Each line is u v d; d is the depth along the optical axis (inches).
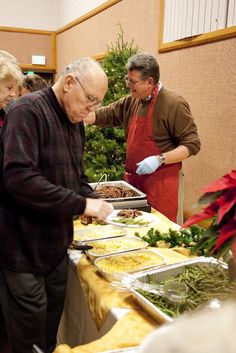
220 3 119.0
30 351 61.1
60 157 55.6
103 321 50.8
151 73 92.4
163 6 150.5
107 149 124.9
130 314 47.6
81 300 61.0
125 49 133.3
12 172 50.3
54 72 289.0
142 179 103.8
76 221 82.7
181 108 96.7
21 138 50.6
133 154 105.4
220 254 34.8
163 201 101.7
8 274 56.7
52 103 54.9
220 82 125.0
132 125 105.0
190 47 137.9
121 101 110.5
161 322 44.1
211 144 133.0
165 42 152.7
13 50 269.9
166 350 14.0
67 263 65.8
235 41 116.0
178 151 95.9
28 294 57.2
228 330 14.2
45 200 51.1
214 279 50.3
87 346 41.7
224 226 34.1
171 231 71.7
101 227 76.4
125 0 182.2
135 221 82.0
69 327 68.2
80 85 52.6
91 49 227.6
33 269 56.6
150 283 52.3
